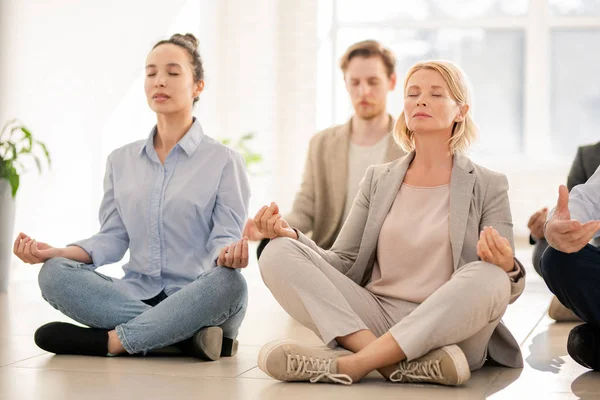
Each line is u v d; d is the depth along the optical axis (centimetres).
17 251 315
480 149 1048
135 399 237
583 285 273
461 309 248
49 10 729
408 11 1062
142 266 325
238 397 239
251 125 1030
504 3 1039
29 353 312
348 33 1076
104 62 791
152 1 859
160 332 299
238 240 323
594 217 279
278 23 1058
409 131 305
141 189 328
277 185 1062
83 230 763
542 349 330
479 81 1048
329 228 450
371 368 253
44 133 718
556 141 1038
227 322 310
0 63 680
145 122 853
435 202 286
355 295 277
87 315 307
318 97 1059
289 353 255
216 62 1018
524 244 930
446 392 246
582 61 1028
